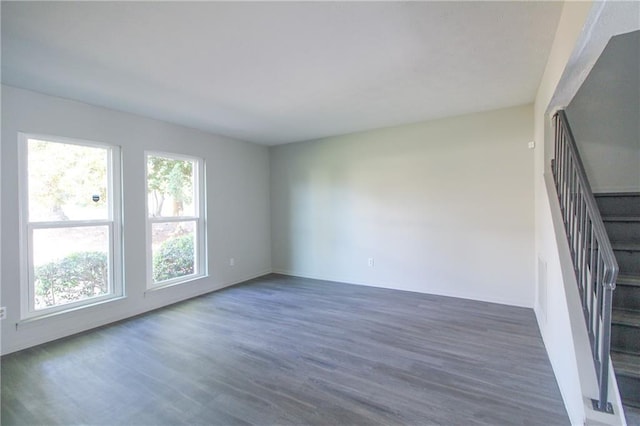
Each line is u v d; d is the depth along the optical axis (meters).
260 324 3.40
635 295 2.01
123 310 3.63
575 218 2.13
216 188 4.87
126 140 3.70
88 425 1.86
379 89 3.08
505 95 3.34
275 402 2.05
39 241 3.04
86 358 2.67
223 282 4.95
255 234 5.59
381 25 1.98
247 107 3.57
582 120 3.11
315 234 5.43
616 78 3.02
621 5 1.31
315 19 1.90
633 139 2.99
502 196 3.87
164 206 4.19
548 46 2.27
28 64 2.44
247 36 2.09
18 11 1.77
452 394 2.10
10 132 2.82
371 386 2.21
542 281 2.95
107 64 2.46
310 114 3.88
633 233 2.37
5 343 2.77
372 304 4.01
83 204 3.37
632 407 1.69
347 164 5.05
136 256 3.78
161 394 2.15
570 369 1.82
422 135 4.38
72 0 1.68
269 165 5.88
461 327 3.22
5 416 1.94
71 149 3.29
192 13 1.82
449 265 4.26
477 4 1.79
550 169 2.77
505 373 2.34
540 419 1.84
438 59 2.46
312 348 2.81
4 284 2.77
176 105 3.46
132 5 1.73
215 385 2.25
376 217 4.82
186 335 3.13
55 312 3.10
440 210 4.29
